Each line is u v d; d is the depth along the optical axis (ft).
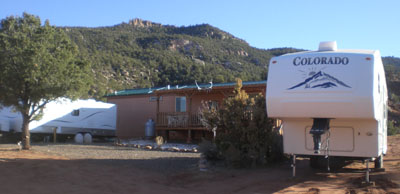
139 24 495.41
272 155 37.55
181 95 76.89
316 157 30.48
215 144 37.81
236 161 34.76
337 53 25.00
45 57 47.70
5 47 47.47
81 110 85.61
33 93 48.73
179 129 71.61
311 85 24.89
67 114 82.89
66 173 30.78
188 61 249.14
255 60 287.28
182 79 210.79
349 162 34.65
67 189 25.34
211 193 25.23
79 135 77.77
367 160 25.89
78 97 52.13
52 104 80.28
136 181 28.76
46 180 28.07
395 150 49.65
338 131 26.25
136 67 224.12
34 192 24.16
